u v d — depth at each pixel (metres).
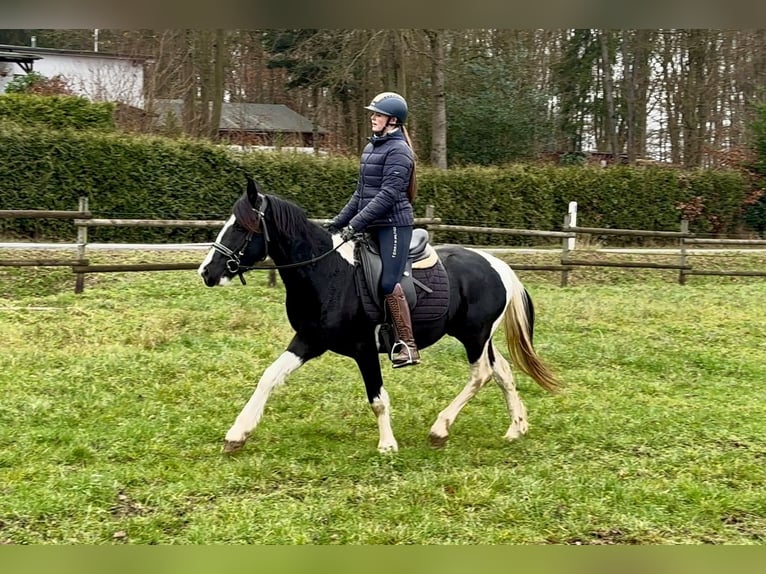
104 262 12.50
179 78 25.00
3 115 16.36
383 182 5.18
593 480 5.14
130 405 6.47
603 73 29.19
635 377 8.28
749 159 22.62
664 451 5.87
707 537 4.41
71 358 7.66
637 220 20.44
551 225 19.50
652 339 10.01
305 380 7.46
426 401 7.04
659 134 30.52
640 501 4.85
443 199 18.48
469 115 24.47
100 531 4.21
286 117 30.25
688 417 6.72
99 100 21.81
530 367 6.19
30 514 4.35
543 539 4.32
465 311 5.82
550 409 6.93
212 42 22.97
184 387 7.02
